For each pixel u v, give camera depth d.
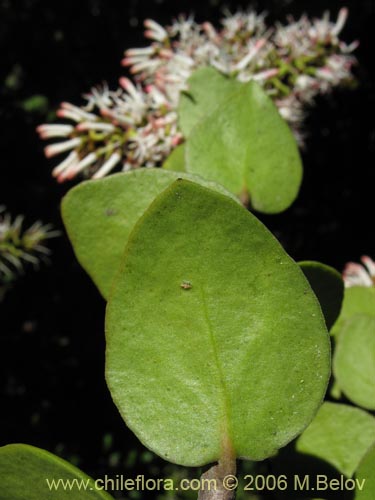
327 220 0.65
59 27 0.87
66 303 0.84
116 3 0.85
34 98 0.85
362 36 0.61
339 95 0.51
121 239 0.14
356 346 0.17
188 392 0.12
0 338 0.81
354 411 0.15
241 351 0.12
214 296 0.11
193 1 0.81
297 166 0.17
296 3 0.73
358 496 0.13
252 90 0.17
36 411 0.80
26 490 0.11
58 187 0.82
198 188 0.11
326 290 0.13
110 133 0.23
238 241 0.11
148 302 0.11
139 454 0.73
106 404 0.80
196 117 0.21
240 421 0.12
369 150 0.57
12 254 0.54
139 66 0.28
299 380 0.12
